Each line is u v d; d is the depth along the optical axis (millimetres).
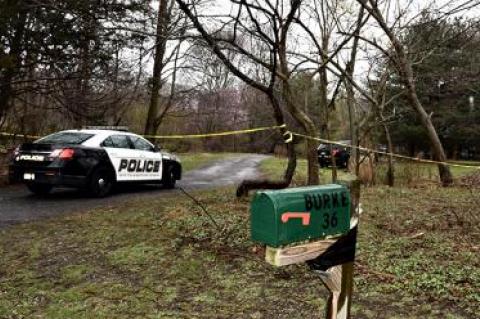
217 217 7309
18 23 11461
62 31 11523
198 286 4637
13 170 9930
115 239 6418
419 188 12781
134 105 24219
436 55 12258
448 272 4660
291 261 1775
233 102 36250
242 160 29125
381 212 8188
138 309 4125
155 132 18484
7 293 4590
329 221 1878
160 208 8680
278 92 9305
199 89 19344
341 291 2039
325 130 11211
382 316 3789
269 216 1696
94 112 14914
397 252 5449
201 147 41125
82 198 10367
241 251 5590
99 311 4105
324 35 10758
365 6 9453
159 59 15273
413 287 4328
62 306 4246
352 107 12328
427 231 6652
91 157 10234
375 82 14867
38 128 16969
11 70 12156
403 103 17609
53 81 13344
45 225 7367
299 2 7438
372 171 13734
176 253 5656
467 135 33438
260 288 4516
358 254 5367
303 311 3971
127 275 5023
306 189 1810
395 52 10875
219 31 7441
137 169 11516
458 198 10133
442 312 3824
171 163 12797
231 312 4004
